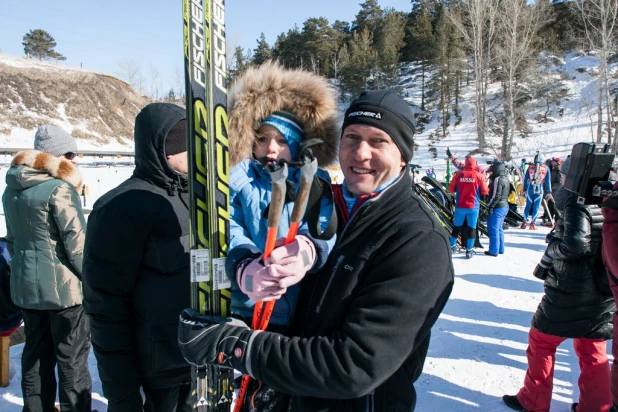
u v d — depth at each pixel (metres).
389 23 46.53
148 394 1.72
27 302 2.20
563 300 2.24
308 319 1.19
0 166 18.41
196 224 1.11
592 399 2.30
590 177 1.89
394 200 1.15
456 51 38.22
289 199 1.18
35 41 51.50
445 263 1.06
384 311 0.99
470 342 3.53
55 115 33.91
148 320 1.60
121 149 34.44
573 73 38.69
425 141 34.62
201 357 1.07
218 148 1.11
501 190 6.41
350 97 39.78
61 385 2.26
